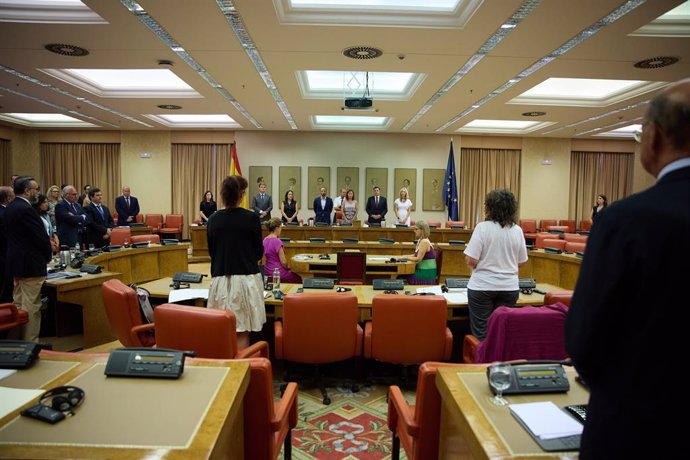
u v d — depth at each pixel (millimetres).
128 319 2715
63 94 7309
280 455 2318
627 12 3967
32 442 994
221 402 1195
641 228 776
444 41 4672
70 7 4238
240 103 7809
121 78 7102
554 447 1025
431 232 8328
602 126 9609
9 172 10797
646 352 768
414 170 11062
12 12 4234
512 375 1323
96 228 6645
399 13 4195
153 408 1156
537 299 3268
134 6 3977
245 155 11055
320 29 4375
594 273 834
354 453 2361
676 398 743
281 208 10070
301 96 7188
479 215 11414
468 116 8664
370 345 2916
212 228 2779
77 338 4086
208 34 4574
